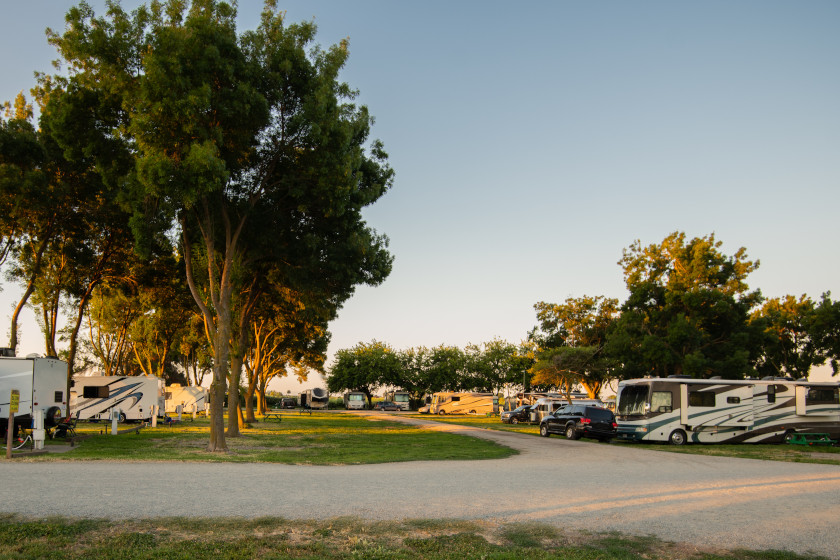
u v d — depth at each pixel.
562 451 22.31
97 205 26.06
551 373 53.22
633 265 51.31
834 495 11.48
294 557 6.70
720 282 48.22
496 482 12.32
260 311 35.94
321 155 20.66
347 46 21.75
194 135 18.34
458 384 89.62
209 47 17.86
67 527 7.38
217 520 7.96
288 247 24.94
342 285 28.33
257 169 22.77
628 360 48.47
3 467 12.98
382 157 27.28
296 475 12.88
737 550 7.40
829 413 28.03
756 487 12.40
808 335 59.12
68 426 21.98
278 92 20.16
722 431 27.52
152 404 37.56
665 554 7.25
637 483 12.66
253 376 39.03
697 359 43.84
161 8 19.14
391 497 10.02
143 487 10.30
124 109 19.58
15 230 26.20
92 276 29.67
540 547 7.38
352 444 23.94
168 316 45.44
